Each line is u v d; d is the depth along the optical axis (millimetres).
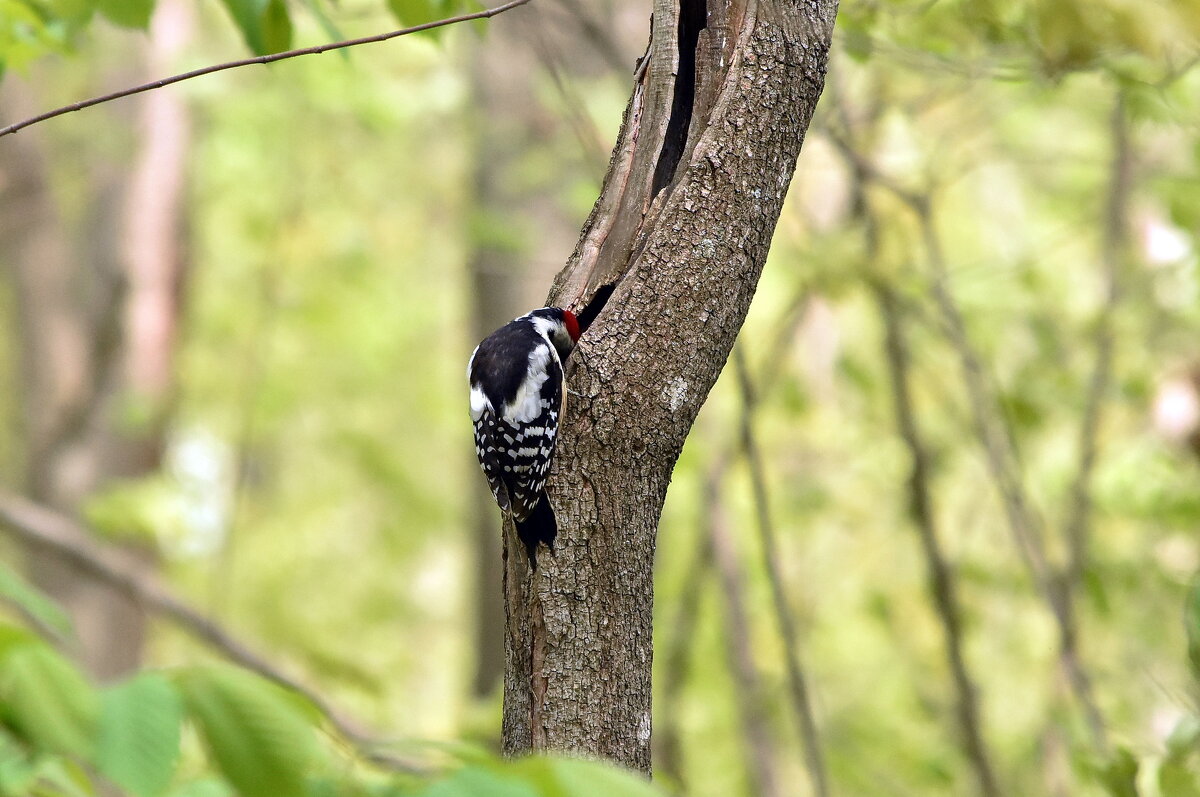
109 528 13266
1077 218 15078
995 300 13586
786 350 12641
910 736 15633
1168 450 12445
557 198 13531
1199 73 10320
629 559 5160
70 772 3027
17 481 25219
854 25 8438
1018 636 14945
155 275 17172
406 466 25781
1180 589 12516
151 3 6465
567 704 5039
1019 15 7945
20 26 6984
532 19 9906
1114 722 11570
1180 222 11508
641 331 5148
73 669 2225
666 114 5559
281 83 15336
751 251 5246
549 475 5129
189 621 10586
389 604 25578
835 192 14070
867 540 16047
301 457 28609
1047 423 12883
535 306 13375
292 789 2205
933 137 12594
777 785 12008
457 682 26516
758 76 5180
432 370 26094
